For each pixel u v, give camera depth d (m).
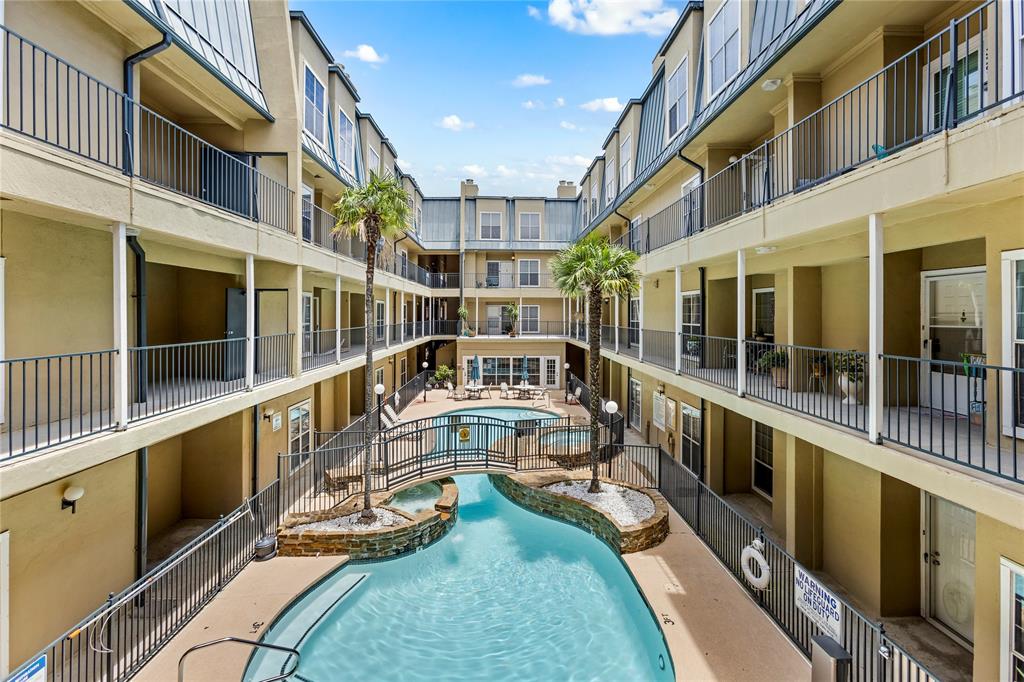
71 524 7.05
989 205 5.81
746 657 6.66
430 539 11.09
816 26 7.61
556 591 9.45
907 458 5.65
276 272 12.10
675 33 14.74
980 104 6.21
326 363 14.05
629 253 12.40
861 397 8.41
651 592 8.27
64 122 7.22
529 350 29.25
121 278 6.76
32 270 6.93
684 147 12.27
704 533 10.27
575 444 15.86
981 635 5.58
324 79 15.44
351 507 11.25
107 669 5.92
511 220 33.38
